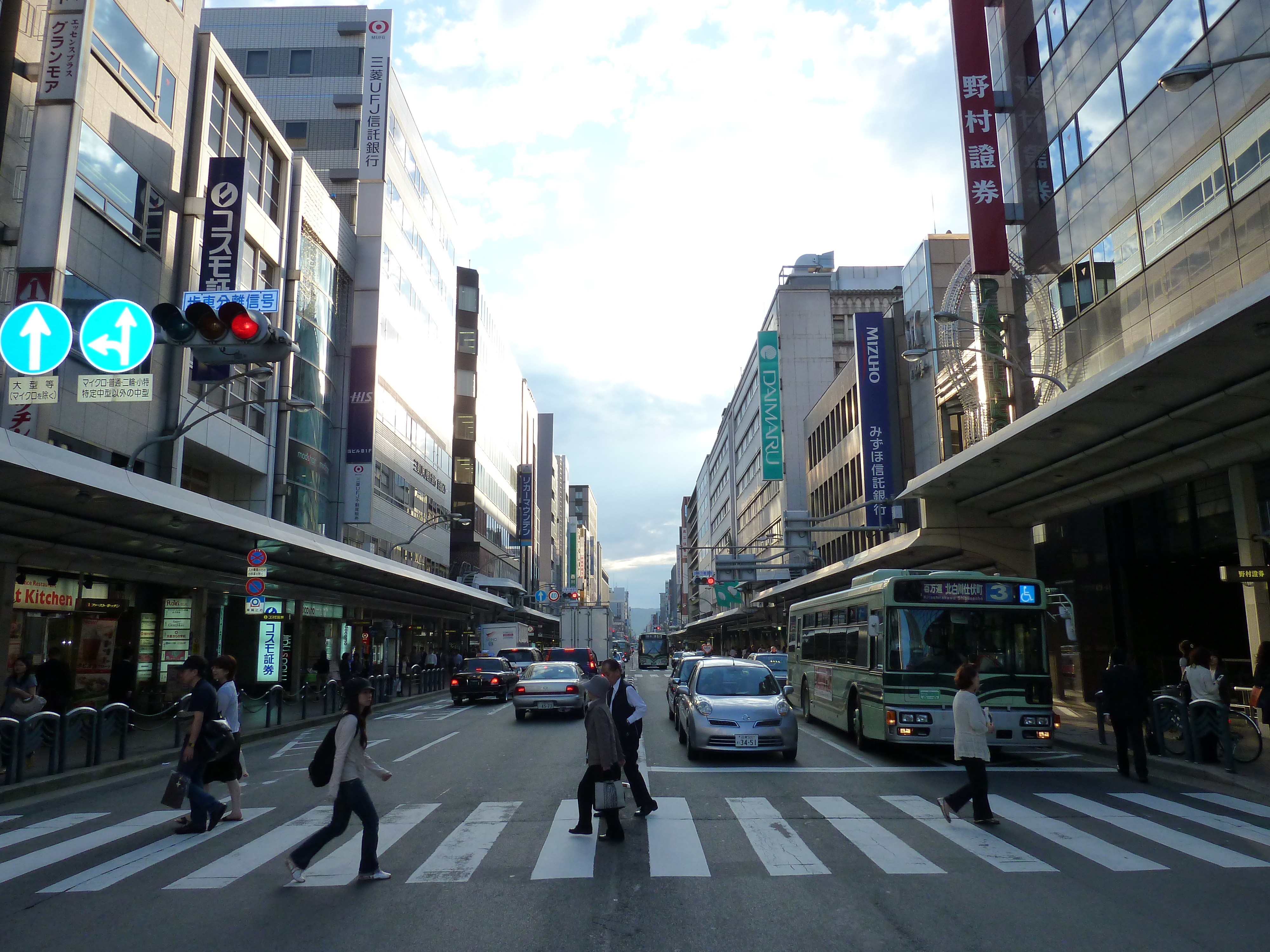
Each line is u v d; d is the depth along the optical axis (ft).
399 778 39.63
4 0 63.98
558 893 20.71
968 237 121.49
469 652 220.84
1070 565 83.25
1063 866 23.03
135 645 73.92
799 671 72.02
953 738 35.63
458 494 229.04
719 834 27.07
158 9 80.43
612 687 29.86
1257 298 32.83
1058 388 79.15
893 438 137.90
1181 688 46.39
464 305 239.71
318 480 119.75
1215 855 24.20
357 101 168.45
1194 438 51.60
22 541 52.60
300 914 19.26
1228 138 55.93
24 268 61.62
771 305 254.68
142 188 77.15
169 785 27.91
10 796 35.37
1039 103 83.97
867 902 19.85
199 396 85.15
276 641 106.93
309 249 119.14
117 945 17.38
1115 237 70.08
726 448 360.69
